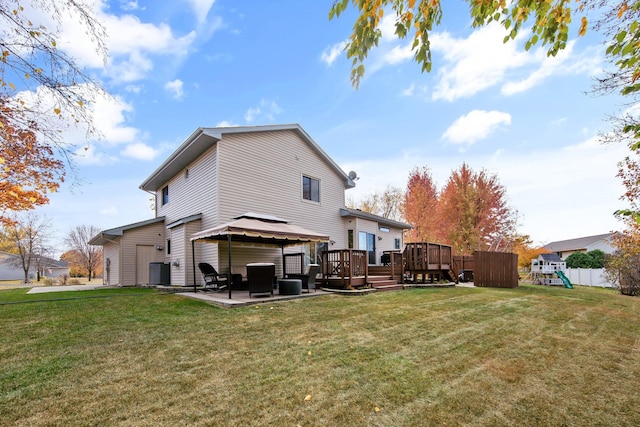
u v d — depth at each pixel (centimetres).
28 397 301
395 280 1220
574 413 301
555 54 299
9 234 2692
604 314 777
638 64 278
